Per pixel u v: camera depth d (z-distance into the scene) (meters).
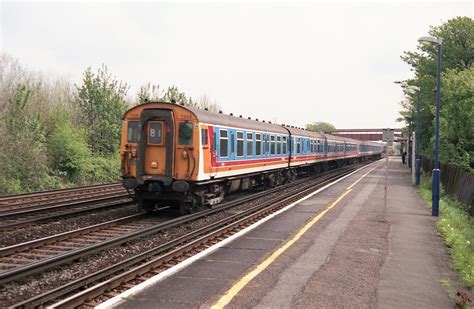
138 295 7.11
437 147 17.17
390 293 7.54
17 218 14.56
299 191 23.41
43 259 9.06
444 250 11.05
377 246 11.16
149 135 15.08
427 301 7.24
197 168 14.88
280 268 8.81
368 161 81.56
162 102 15.09
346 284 7.92
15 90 30.38
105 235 12.12
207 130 15.61
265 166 22.94
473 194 19.02
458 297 7.43
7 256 9.73
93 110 34.56
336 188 26.44
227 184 18.72
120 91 35.91
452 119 27.75
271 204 18.77
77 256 9.31
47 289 7.57
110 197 19.88
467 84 27.31
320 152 38.09
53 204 17.30
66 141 28.44
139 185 15.19
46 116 30.19
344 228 13.41
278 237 11.98
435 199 16.72
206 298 7.00
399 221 15.19
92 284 7.81
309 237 11.93
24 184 24.23
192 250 10.44
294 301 6.95
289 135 27.92
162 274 8.27
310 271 8.66
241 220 14.02
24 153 24.41
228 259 9.54
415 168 31.59
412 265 9.48
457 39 36.38
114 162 33.09
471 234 13.70
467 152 27.44
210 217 15.56
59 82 41.41
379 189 26.33
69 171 28.84
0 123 24.53
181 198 15.18
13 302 6.81
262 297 7.10
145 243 11.29
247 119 21.62
